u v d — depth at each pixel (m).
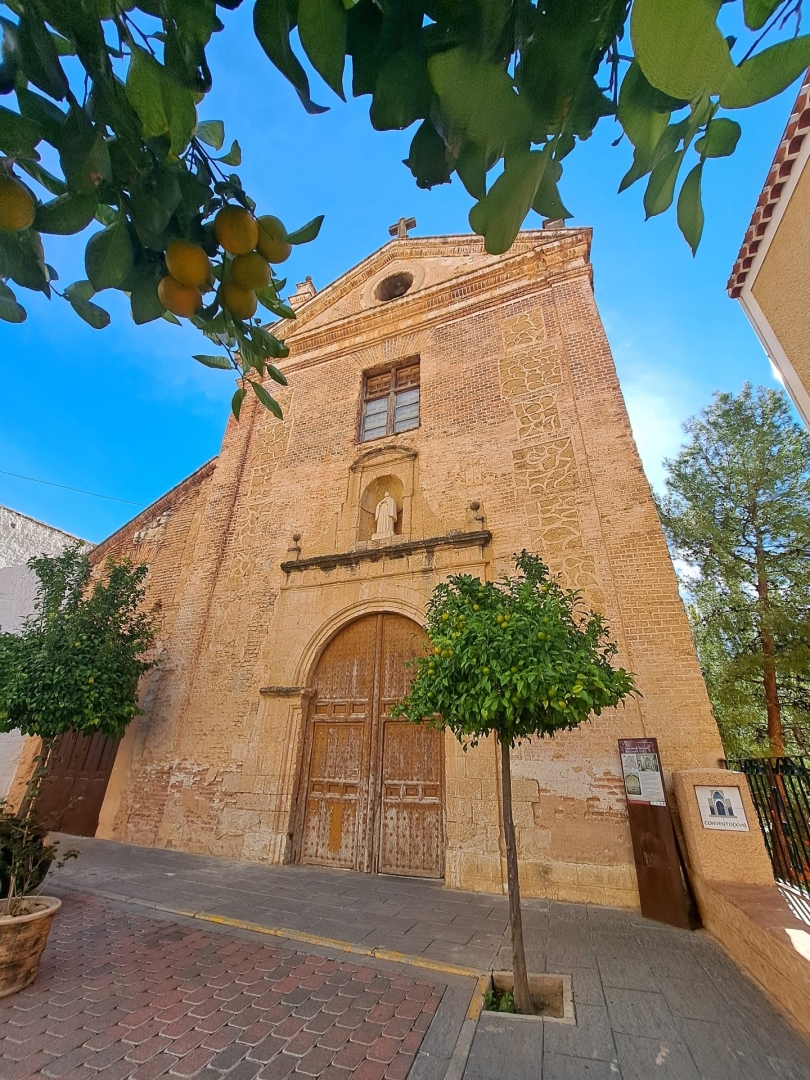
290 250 1.31
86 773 9.75
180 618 10.38
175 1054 3.03
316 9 0.71
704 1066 2.89
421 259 12.69
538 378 9.41
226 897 5.90
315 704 8.65
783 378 4.78
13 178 1.01
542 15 0.79
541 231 10.93
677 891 5.25
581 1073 2.85
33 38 0.89
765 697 10.98
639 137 0.93
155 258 1.31
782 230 4.57
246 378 1.58
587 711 4.22
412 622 8.44
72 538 19.38
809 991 3.11
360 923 5.14
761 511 11.80
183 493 12.45
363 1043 3.15
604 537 7.62
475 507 8.66
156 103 0.91
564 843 6.22
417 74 0.86
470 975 4.04
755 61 0.66
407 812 7.42
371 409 11.34
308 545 9.95
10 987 3.63
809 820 4.86
